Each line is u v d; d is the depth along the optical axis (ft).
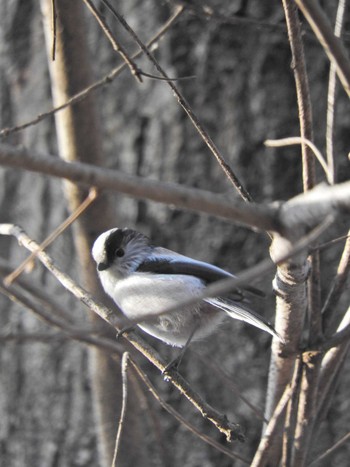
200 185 37.86
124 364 23.52
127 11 39.47
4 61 42.34
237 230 37.22
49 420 38.86
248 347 36.70
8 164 15.58
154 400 36.81
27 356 39.60
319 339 23.67
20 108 41.86
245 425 36.17
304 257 20.40
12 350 39.83
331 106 23.34
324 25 18.31
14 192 41.57
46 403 38.99
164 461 31.53
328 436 35.70
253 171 37.60
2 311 40.42
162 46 38.73
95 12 23.21
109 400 32.63
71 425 38.45
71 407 38.52
